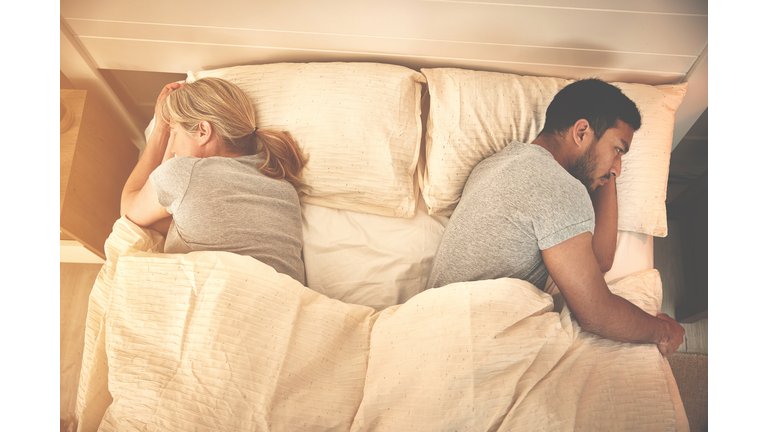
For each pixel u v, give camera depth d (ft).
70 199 3.89
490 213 3.01
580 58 3.92
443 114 3.62
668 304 4.82
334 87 3.65
